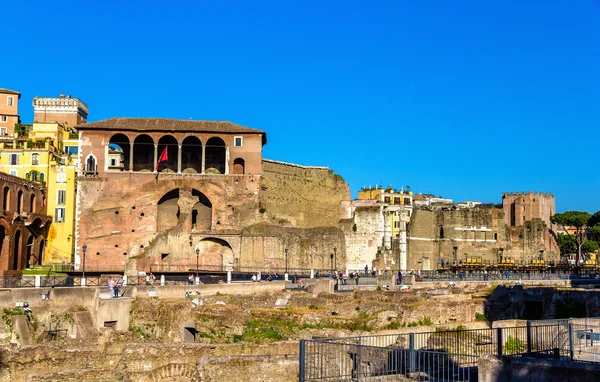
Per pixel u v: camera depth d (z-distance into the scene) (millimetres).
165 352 39219
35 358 39906
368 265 129625
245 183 121938
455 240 149000
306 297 67125
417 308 56031
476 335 45000
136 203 117938
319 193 150250
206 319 54469
